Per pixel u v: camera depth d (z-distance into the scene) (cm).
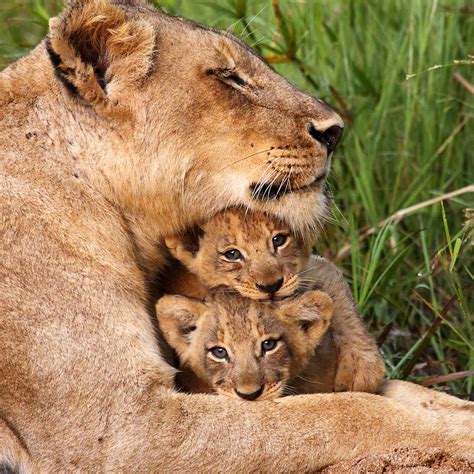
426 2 1486
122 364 948
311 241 1041
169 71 1011
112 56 1006
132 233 1030
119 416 934
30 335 945
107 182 1009
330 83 1458
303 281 1031
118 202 1016
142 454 927
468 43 1481
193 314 982
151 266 1054
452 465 919
